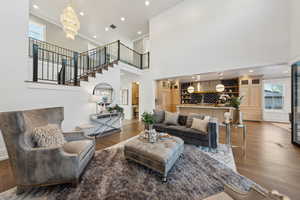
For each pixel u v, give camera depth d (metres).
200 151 2.88
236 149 2.99
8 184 1.76
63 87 3.46
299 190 1.64
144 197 1.52
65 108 3.51
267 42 3.70
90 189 1.65
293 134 3.30
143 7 5.44
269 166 2.22
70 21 3.11
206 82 8.31
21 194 1.57
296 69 3.27
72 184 1.70
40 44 5.33
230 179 1.87
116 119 4.94
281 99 6.82
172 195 1.55
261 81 6.63
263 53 3.76
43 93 3.06
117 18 6.05
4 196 1.54
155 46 6.22
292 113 3.32
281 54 3.52
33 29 5.34
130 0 4.97
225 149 2.99
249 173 2.01
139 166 2.21
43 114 2.11
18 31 2.66
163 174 1.79
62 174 1.65
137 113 8.47
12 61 2.59
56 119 2.28
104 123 4.55
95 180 1.83
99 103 4.51
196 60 4.99
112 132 4.57
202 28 4.84
